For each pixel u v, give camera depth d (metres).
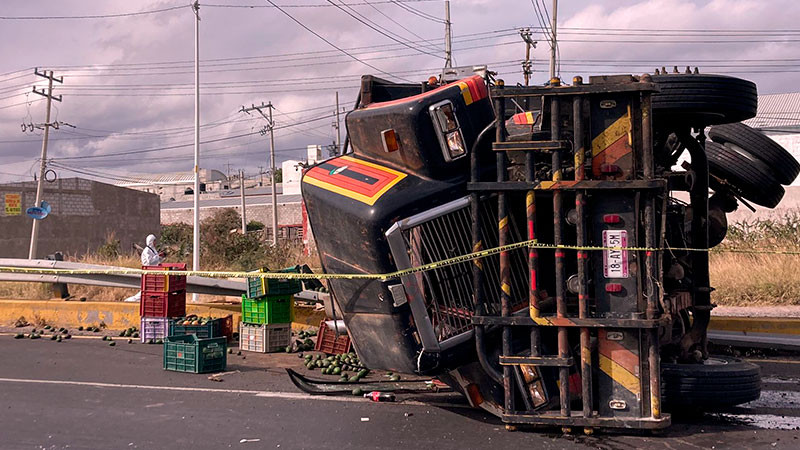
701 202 7.30
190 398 7.54
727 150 7.77
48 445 5.80
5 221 39.50
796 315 11.66
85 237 43.22
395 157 6.30
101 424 6.47
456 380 6.60
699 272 7.27
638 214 5.72
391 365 6.21
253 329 10.87
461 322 6.08
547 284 6.28
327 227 6.32
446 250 6.02
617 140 5.71
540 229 6.28
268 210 72.56
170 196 131.12
